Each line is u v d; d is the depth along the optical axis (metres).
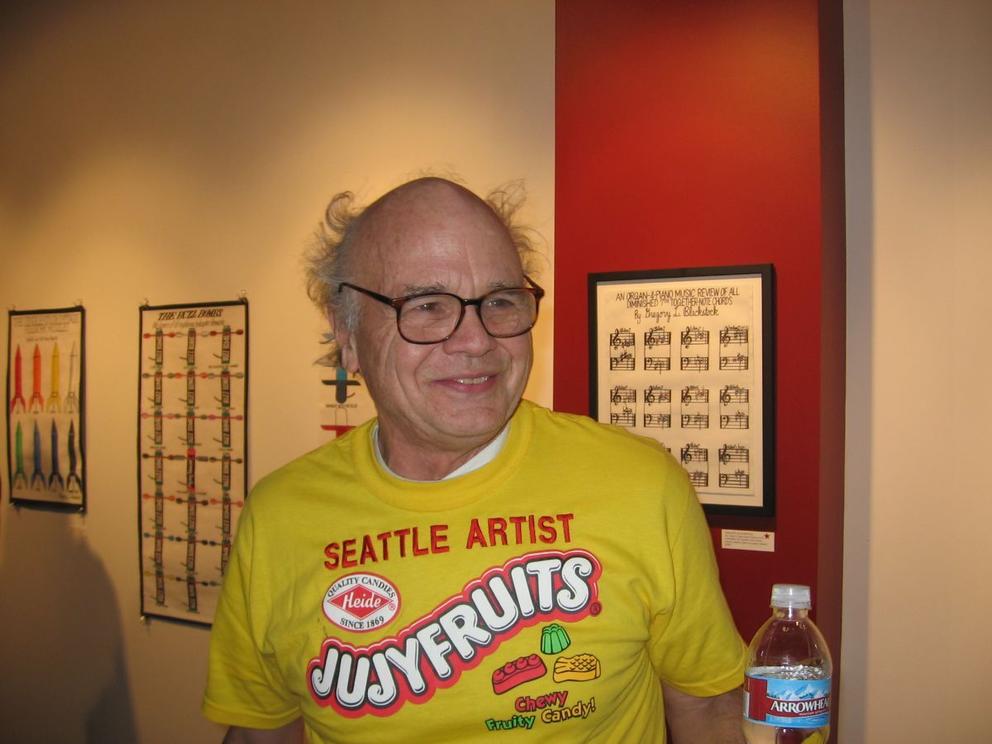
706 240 1.80
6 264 3.14
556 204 1.96
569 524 0.90
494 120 2.25
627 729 0.93
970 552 1.90
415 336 0.89
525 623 0.88
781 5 1.73
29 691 3.09
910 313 1.95
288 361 2.54
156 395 2.77
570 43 1.95
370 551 0.92
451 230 0.90
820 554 1.73
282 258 2.56
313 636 0.92
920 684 1.95
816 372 1.71
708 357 1.80
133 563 2.84
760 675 0.83
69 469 2.98
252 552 0.99
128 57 2.87
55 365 3.02
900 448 1.96
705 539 0.96
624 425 1.89
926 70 1.94
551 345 2.15
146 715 2.80
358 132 2.45
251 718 1.05
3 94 3.14
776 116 1.74
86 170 2.95
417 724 0.87
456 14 2.32
